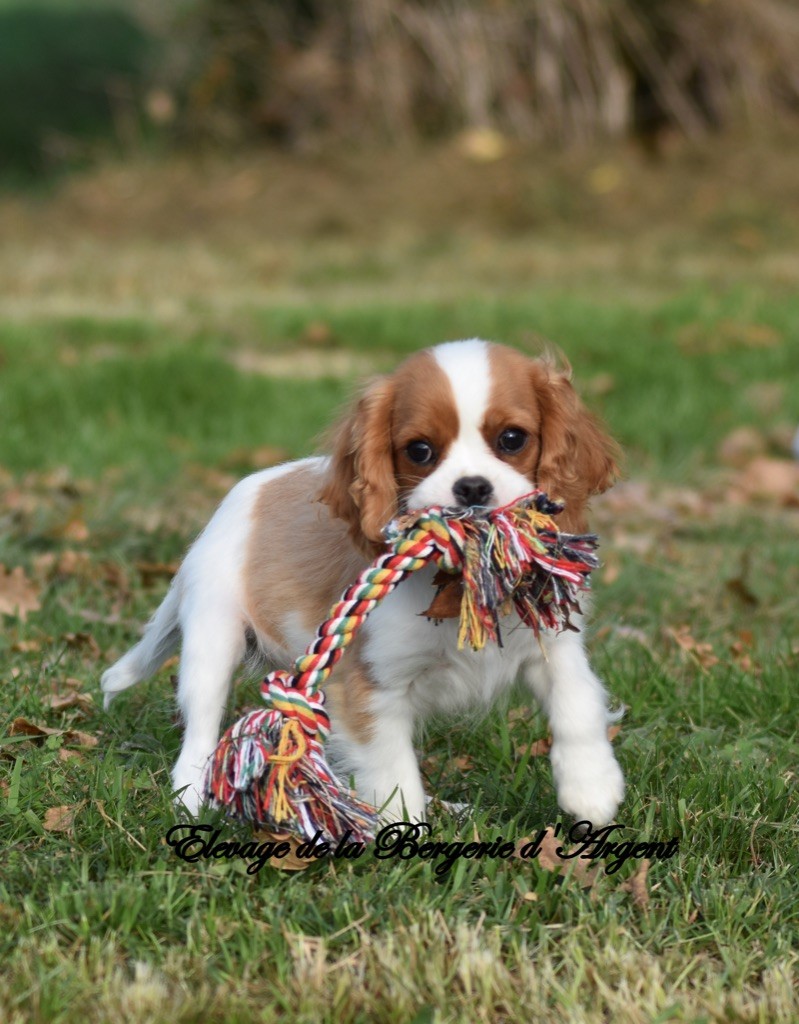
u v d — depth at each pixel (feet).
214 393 38.65
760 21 71.77
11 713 18.67
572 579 14.92
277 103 73.72
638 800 16.43
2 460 32.86
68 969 12.95
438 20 72.33
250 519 18.07
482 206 67.36
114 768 16.71
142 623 23.20
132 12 81.82
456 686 16.19
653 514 30.99
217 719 17.53
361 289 56.29
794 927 14.12
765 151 69.46
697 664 21.45
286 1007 12.64
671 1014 12.53
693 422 37.35
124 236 65.77
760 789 16.80
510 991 12.79
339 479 16.30
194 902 14.07
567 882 14.62
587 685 16.20
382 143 72.49
